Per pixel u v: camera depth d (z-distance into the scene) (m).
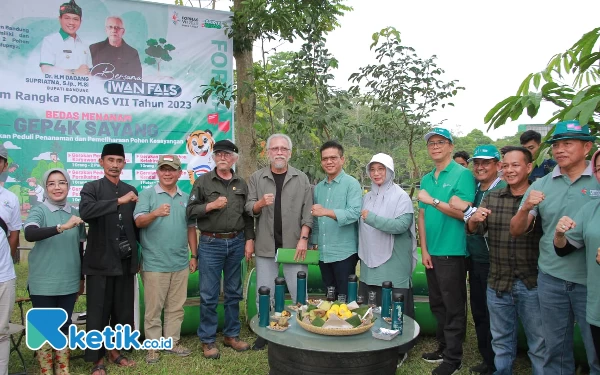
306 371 2.85
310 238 4.31
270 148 4.08
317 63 5.70
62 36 4.97
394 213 3.75
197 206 3.89
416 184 6.25
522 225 2.87
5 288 3.06
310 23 5.58
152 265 3.88
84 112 5.06
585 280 2.70
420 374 3.74
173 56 5.37
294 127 5.63
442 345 3.95
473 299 3.81
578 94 2.95
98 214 3.46
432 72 6.05
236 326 4.25
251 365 3.88
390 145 7.42
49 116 4.95
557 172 2.85
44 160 4.95
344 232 4.02
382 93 6.25
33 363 3.85
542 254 2.90
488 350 3.68
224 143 3.97
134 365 3.82
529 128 5.07
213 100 5.54
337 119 5.77
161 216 3.65
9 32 4.80
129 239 3.75
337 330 2.92
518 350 4.21
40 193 4.92
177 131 5.41
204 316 4.05
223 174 4.06
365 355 2.82
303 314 3.19
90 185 3.63
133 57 5.22
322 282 4.67
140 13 5.23
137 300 4.09
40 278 3.39
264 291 3.16
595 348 2.61
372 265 3.84
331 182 4.10
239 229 4.07
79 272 3.58
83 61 5.05
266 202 3.79
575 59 3.20
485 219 3.28
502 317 3.18
